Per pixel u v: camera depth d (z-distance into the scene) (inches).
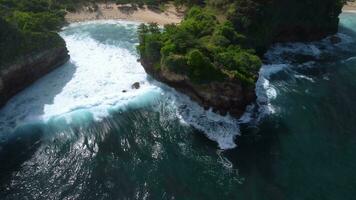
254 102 2906.0
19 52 2989.7
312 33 4089.6
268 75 3368.6
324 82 3309.5
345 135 2642.7
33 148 2458.2
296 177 2277.3
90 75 3260.3
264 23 3604.8
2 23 2992.1
